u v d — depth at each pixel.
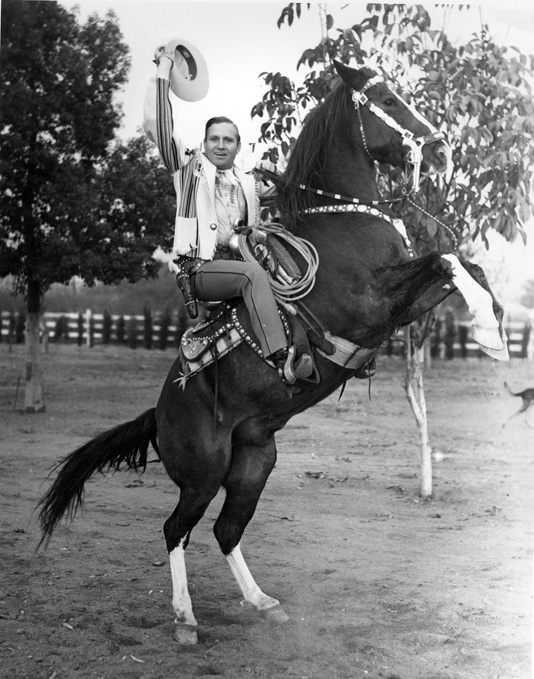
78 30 9.69
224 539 4.02
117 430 4.12
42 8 9.38
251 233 3.77
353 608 4.12
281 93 5.56
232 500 3.99
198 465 3.85
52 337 22.34
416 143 3.60
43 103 9.59
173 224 10.84
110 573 4.59
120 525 5.53
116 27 9.81
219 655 3.60
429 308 3.62
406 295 3.47
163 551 5.01
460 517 5.89
